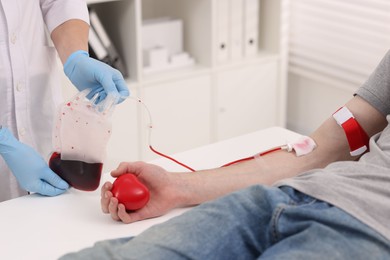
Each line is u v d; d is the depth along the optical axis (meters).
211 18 2.72
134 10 2.52
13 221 1.31
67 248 1.22
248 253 1.14
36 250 1.21
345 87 2.92
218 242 1.10
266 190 1.17
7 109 1.55
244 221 1.13
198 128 2.87
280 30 2.99
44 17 1.66
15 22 1.50
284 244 1.07
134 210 1.33
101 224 1.31
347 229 1.08
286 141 1.69
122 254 1.05
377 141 1.32
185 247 1.07
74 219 1.33
